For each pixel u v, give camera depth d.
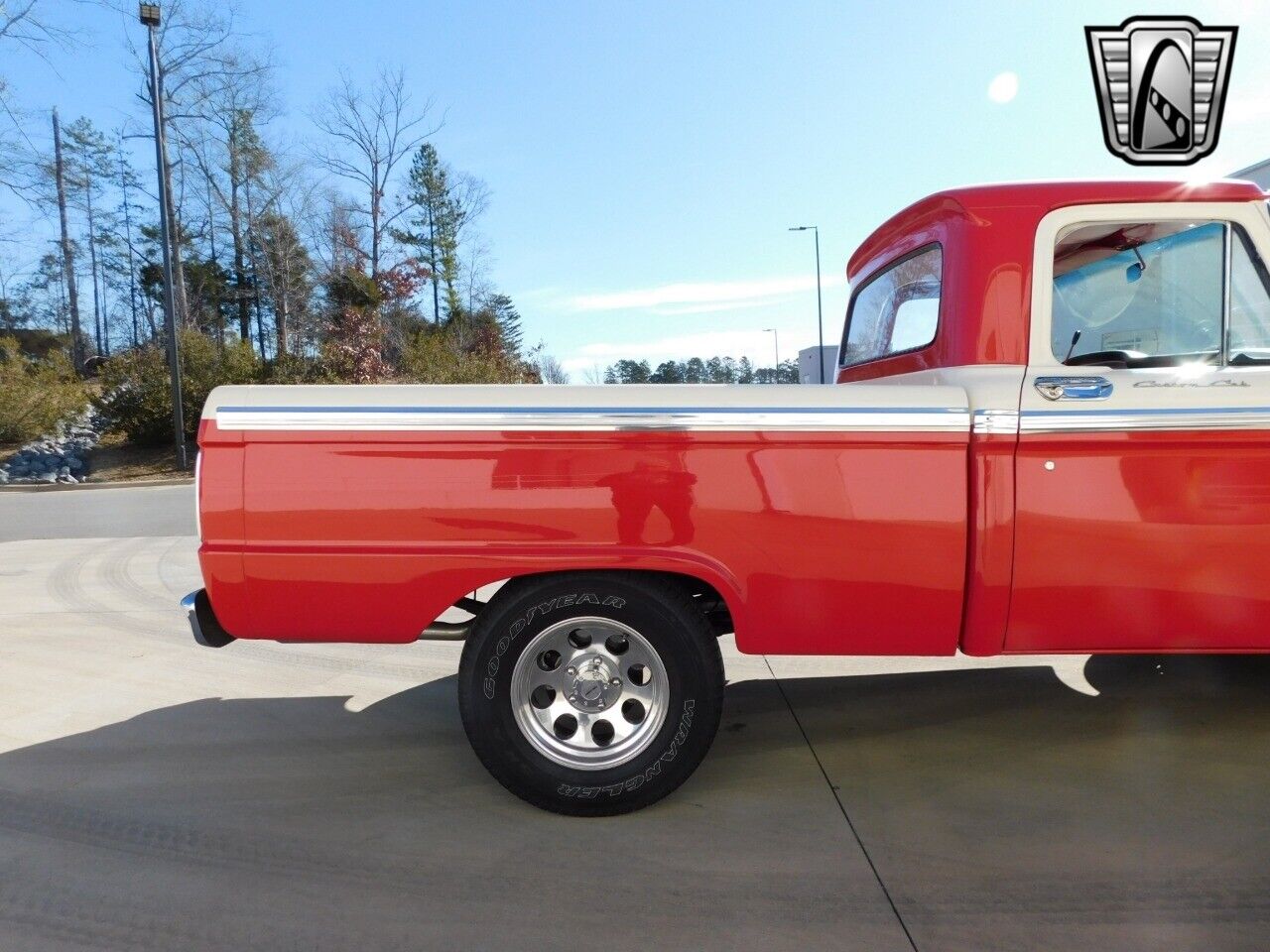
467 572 2.94
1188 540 2.95
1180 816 3.02
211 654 5.30
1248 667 4.64
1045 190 3.12
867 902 2.54
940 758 3.59
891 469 2.93
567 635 3.08
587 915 2.50
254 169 35.56
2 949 2.37
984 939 2.35
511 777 3.04
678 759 3.02
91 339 58.50
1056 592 2.97
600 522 2.94
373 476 2.93
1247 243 3.10
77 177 49.00
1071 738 3.75
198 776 3.53
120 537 10.76
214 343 26.91
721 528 2.94
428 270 39.06
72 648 5.43
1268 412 2.92
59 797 3.34
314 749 3.82
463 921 2.48
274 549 2.94
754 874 2.71
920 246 3.54
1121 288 3.23
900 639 3.00
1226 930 2.36
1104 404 2.93
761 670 4.86
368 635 3.00
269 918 2.51
